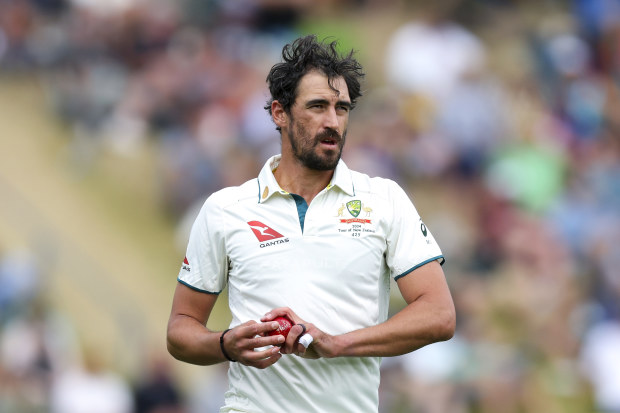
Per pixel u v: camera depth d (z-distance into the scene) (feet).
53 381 117.08
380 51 159.63
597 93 161.68
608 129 159.22
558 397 120.98
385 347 37.65
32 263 132.67
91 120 152.46
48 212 142.82
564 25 169.07
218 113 141.90
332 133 39.50
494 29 168.66
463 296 126.11
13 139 152.56
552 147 148.36
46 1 161.89
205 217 40.88
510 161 143.13
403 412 110.11
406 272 39.58
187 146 141.90
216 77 148.05
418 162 140.87
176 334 40.22
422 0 166.61
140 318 131.44
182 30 156.66
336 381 39.06
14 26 161.27
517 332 124.26
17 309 122.83
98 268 136.46
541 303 126.62
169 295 135.54
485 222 136.05
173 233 140.05
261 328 36.63
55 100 155.74
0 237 136.87
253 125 136.98
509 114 150.20
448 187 140.36
